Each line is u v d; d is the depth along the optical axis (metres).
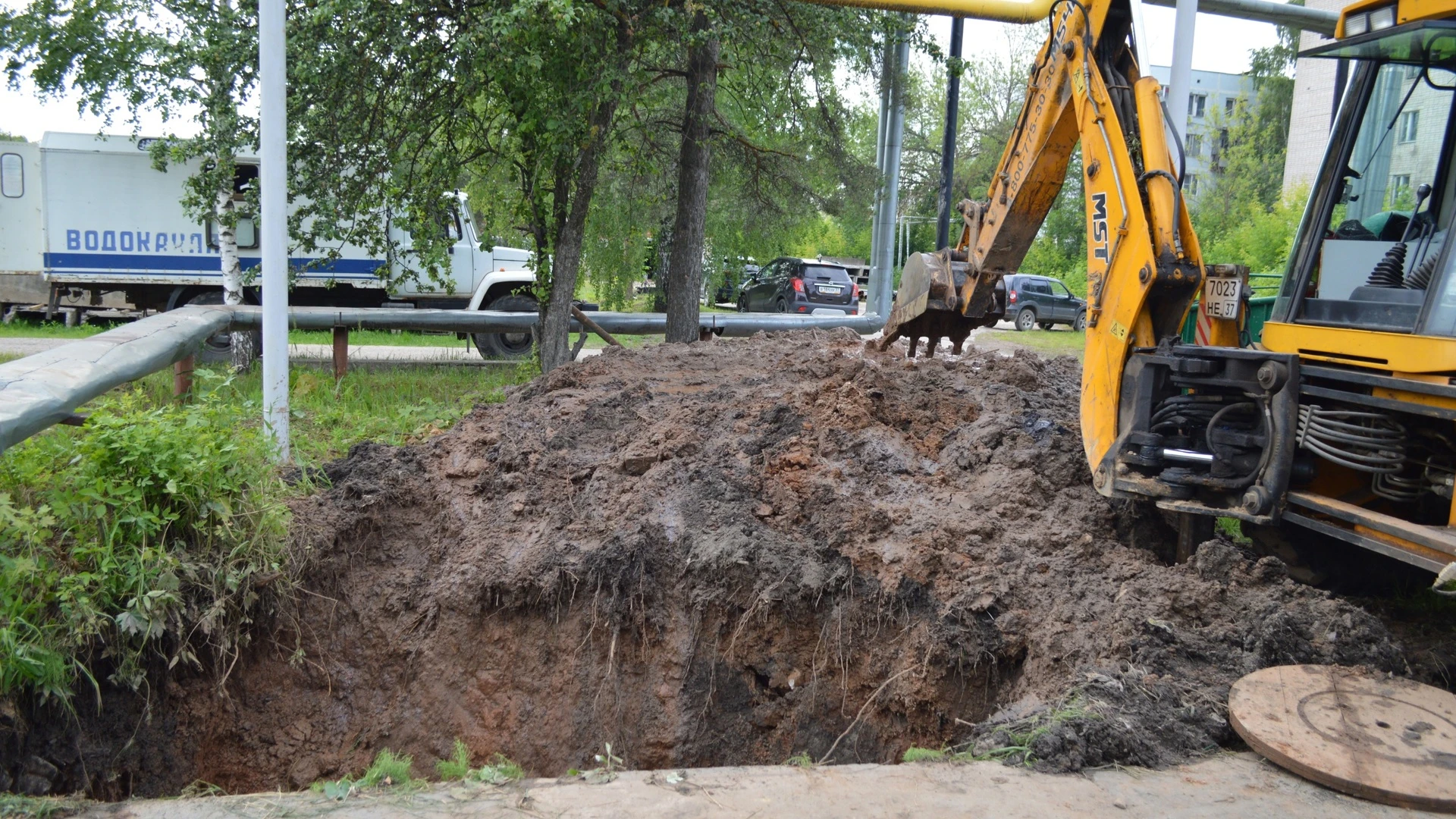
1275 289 16.45
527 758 5.38
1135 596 4.70
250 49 8.93
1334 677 3.92
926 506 5.79
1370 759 3.33
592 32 9.08
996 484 5.97
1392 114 4.99
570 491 6.19
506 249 16.06
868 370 7.29
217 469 5.23
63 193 15.07
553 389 8.20
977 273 7.50
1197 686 4.01
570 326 11.82
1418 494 4.55
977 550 5.32
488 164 11.02
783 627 5.33
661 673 5.40
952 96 14.60
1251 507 4.79
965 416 7.10
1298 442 4.87
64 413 4.83
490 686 5.53
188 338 7.33
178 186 15.24
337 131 9.59
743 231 13.68
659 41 9.88
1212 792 3.29
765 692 5.35
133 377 5.95
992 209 7.32
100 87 9.87
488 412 7.43
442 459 6.59
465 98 9.62
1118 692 3.90
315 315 10.56
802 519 5.77
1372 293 4.87
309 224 14.41
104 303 16.98
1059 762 3.45
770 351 9.55
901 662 5.07
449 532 6.01
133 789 4.61
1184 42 8.45
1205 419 5.08
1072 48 5.92
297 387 10.02
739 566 5.37
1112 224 5.45
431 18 9.12
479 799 3.24
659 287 20.98
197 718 4.92
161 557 4.75
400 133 9.88
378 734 5.38
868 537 5.53
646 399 7.50
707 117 11.33
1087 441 5.62
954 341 8.39
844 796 3.24
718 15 9.77
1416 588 5.42
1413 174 4.89
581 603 5.52
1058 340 21.16
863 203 12.67
